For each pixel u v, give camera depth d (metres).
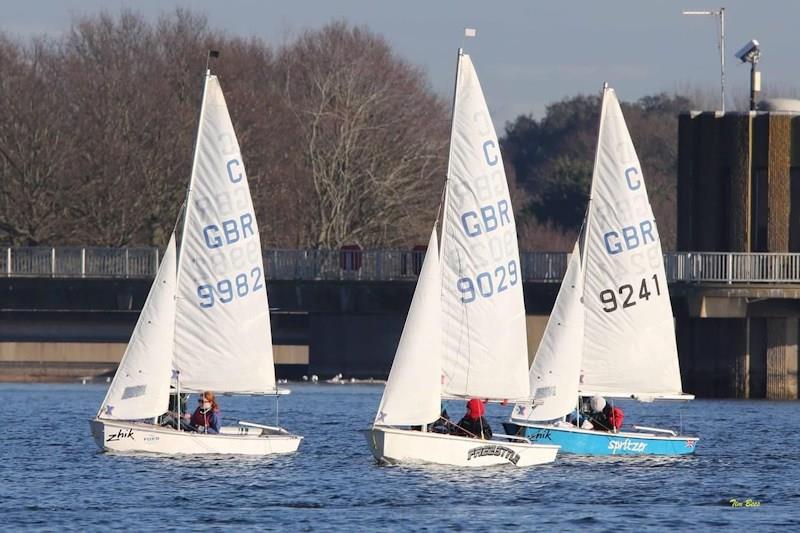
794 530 175.00
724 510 187.25
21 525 173.38
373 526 174.00
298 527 173.00
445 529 172.88
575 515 182.25
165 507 184.12
